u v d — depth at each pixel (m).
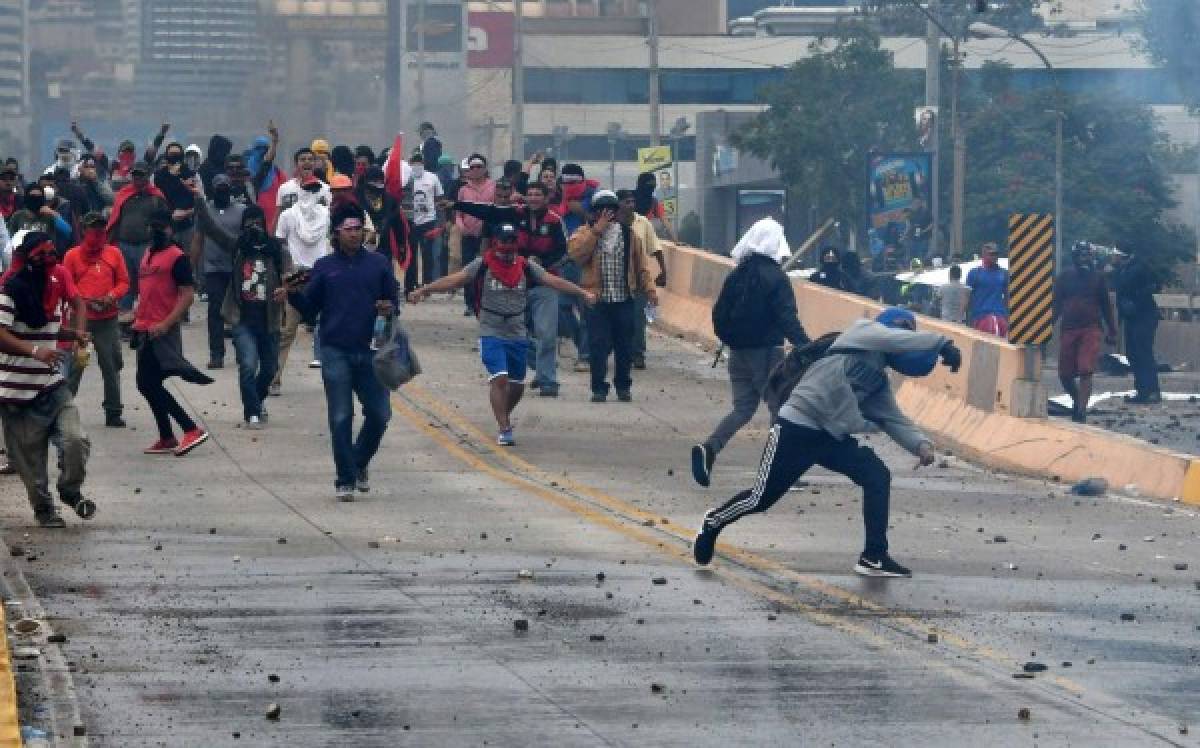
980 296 74.94
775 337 40.78
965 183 172.75
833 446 32.00
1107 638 26.95
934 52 132.00
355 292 39.81
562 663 25.03
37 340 35.78
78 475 36.03
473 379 60.03
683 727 21.83
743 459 47.31
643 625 27.50
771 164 188.38
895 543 35.69
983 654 25.75
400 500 40.03
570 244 56.19
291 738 21.30
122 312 64.44
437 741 21.20
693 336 73.62
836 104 184.38
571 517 38.03
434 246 81.50
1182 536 37.38
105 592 29.77
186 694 23.28
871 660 25.34
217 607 28.61
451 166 84.25
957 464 49.78
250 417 50.66
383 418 40.34
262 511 38.31
